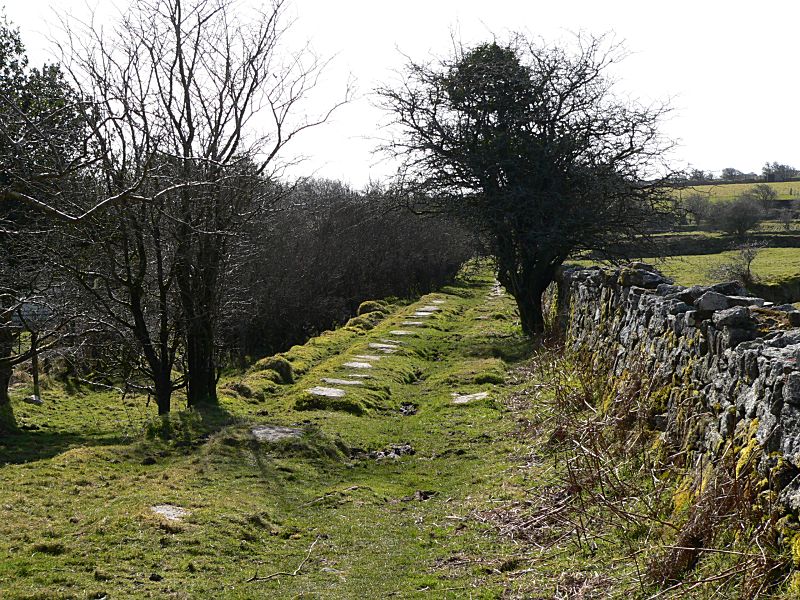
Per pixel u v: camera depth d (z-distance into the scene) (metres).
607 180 19.69
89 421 15.53
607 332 11.66
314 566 6.89
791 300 25.11
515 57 21.12
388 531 7.82
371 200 24.98
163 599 6.02
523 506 7.68
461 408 13.24
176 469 9.77
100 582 6.29
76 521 7.81
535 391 13.09
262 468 9.98
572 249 21.62
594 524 6.55
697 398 6.60
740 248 31.20
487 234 21.91
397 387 15.94
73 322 13.75
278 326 27.73
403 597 6.07
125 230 12.84
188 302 13.94
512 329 24.02
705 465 5.81
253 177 13.77
